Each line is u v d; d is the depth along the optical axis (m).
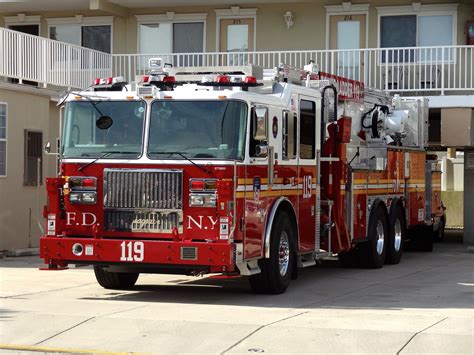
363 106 18.52
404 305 12.49
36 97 21.39
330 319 10.99
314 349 9.27
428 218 21.69
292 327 10.33
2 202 20.12
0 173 20.06
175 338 9.80
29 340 9.82
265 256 12.98
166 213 12.39
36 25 28.08
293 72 14.73
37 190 21.31
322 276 16.56
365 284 15.24
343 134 15.61
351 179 16.28
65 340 9.77
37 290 14.10
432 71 24.75
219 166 12.19
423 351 9.16
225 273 12.43
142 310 11.77
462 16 25.17
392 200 18.84
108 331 10.18
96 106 12.91
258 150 12.56
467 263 19.36
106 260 12.49
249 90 13.47
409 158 20.12
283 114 13.50
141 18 27.23
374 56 25.05
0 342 9.75
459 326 10.45
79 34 27.77
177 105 12.53
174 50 27.19
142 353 9.15
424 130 21.39
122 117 12.76
